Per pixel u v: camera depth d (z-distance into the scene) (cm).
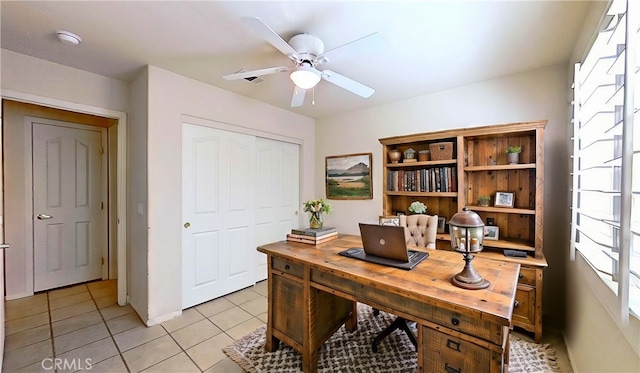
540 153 222
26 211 299
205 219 288
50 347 205
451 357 122
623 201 98
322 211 231
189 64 236
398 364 186
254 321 248
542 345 207
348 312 224
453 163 277
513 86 256
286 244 215
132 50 211
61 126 323
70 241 330
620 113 125
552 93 238
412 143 317
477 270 149
